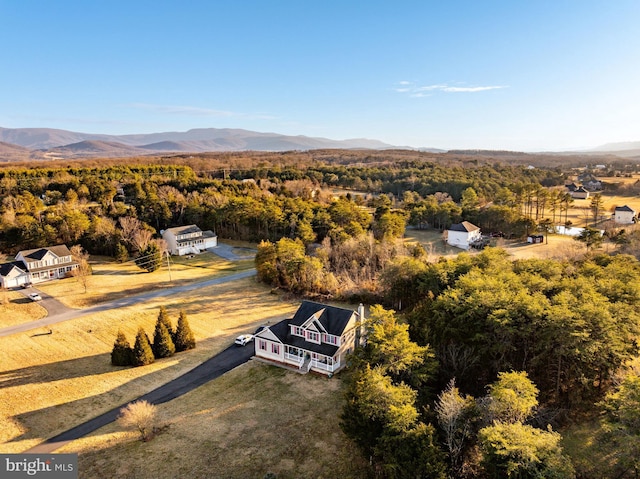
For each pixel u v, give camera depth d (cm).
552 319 3328
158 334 4566
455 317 3797
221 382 4025
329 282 6347
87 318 5544
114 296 6406
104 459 2967
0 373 4166
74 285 6875
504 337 3597
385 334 3469
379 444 2644
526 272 4891
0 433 3259
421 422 2647
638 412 2425
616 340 3222
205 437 3198
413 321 4156
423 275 5459
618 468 2681
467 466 2708
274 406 3600
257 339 4525
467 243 9144
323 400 3681
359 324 4250
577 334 3119
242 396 3769
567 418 3278
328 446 3080
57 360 4453
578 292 4031
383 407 2745
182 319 4728
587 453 2905
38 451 3053
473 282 4228
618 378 3250
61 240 8812
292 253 6831
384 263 6844
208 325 5412
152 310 5869
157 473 2831
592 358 3216
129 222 9188
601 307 3419
